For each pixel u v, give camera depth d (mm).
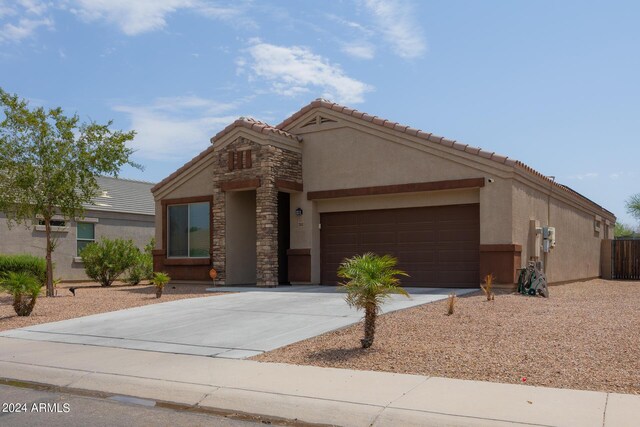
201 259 21719
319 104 20375
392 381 7719
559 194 21953
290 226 20750
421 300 14555
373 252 19625
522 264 17812
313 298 15930
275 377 8109
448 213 18469
